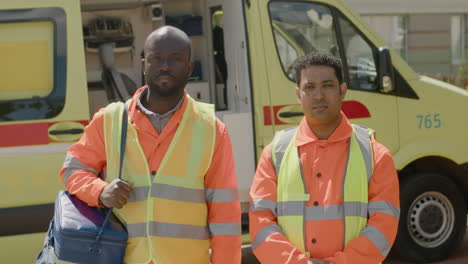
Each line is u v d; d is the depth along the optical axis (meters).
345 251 2.40
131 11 5.90
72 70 4.33
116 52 5.88
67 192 2.54
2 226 4.20
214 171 2.53
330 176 2.50
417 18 13.38
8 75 4.23
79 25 4.37
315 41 4.97
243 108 4.91
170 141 2.49
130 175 2.47
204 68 5.84
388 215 2.44
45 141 4.27
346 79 4.97
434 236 5.27
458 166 5.23
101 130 2.53
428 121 5.14
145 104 2.56
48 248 2.44
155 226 2.44
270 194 2.56
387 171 2.50
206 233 2.55
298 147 2.57
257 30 4.78
